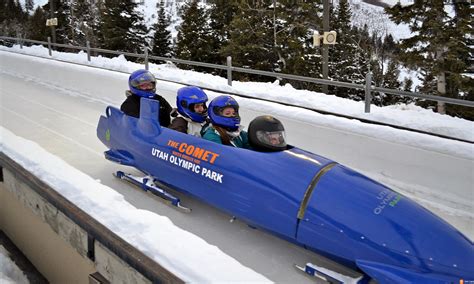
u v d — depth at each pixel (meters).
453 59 17.34
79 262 3.78
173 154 3.69
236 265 2.73
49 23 21.02
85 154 5.30
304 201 2.73
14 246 5.18
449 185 4.42
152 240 3.00
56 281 4.37
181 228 3.49
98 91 9.09
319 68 22.14
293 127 6.48
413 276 2.32
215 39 28.33
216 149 3.38
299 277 2.88
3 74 11.42
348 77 26.83
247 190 3.03
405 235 2.43
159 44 33.59
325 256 2.73
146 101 4.07
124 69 12.26
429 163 4.98
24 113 7.38
